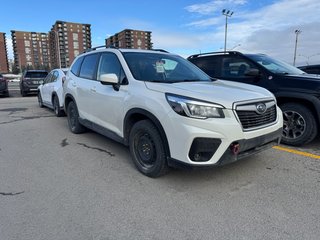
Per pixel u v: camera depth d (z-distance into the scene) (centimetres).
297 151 483
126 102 397
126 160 455
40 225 272
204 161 318
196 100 314
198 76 463
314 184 356
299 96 475
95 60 526
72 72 625
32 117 867
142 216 288
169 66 457
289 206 304
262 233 257
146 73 419
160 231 262
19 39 8988
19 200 321
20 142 570
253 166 417
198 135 308
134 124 394
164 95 343
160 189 347
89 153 493
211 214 290
